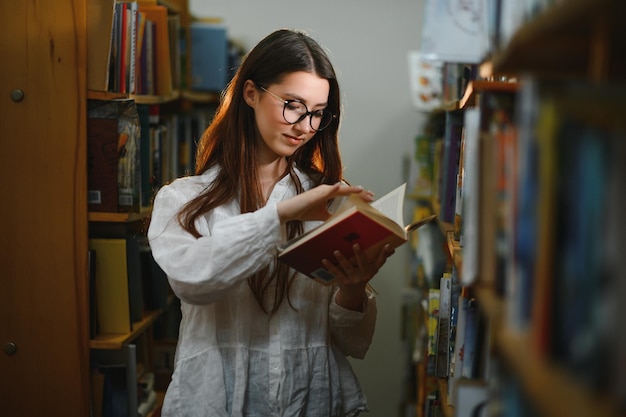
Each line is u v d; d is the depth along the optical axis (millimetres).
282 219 1857
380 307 4668
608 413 703
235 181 2041
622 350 730
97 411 2811
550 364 826
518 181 988
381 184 4762
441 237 3494
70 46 2646
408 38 4715
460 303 1932
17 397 2762
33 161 2691
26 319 2740
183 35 4203
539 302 851
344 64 4746
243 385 2000
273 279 2029
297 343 2041
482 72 1413
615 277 741
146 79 3342
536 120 894
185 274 1872
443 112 3367
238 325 2020
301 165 2174
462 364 1933
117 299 2852
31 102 2670
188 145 4027
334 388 2119
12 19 2641
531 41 918
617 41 856
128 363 2834
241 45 4781
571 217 811
